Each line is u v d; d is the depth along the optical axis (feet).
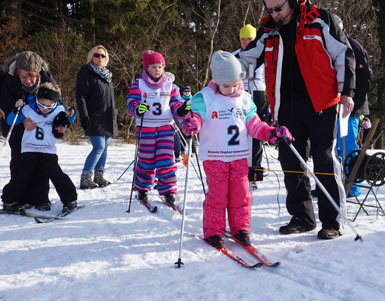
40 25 63.05
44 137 12.57
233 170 9.61
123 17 59.52
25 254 8.82
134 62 56.13
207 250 8.88
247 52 10.68
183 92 29.35
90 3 62.18
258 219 11.62
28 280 7.32
